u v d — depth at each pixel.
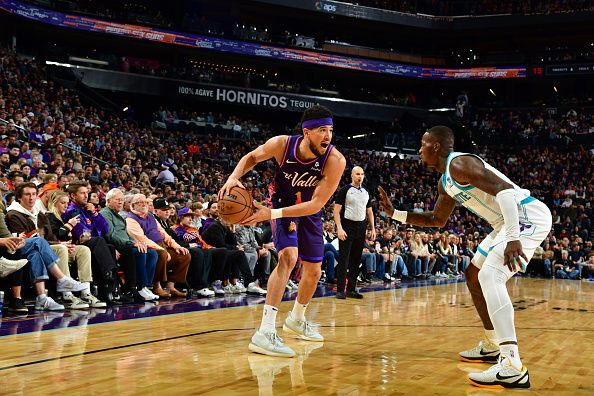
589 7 26.81
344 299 7.32
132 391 2.36
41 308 5.17
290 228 3.56
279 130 26.16
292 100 25.69
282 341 3.77
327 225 10.62
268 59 26.31
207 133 22.67
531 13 27.50
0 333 3.88
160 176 13.66
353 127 29.70
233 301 6.55
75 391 2.34
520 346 3.85
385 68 28.28
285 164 3.61
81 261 5.57
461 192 3.16
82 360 3.00
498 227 3.15
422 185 23.02
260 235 8.87
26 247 5.09
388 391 2.50
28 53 21.56
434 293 8.78
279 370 2.88
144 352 3.26
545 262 16.41
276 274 3.50
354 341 3.93
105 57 22.97
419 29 28.44
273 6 26.19
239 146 21.92
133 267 6.14
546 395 2.54
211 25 25.59
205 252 7.18
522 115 27.59
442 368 3.06
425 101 29.75
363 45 29.92
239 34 25.91
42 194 6.14
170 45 24.42
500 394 2.53
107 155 14.42
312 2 26.50
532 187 23.33
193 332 4.08
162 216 7.30
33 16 21.00
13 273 4.91
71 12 22.14
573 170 23.72
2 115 12.75
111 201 6.29
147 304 5.97
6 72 16.02
